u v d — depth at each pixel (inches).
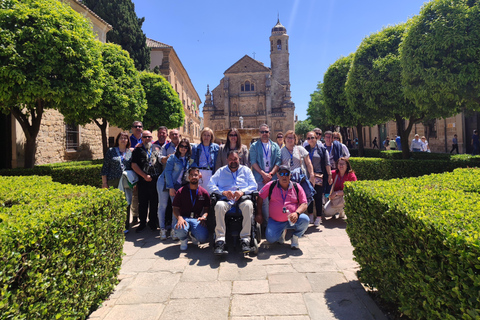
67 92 311.9
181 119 816.3
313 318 102.3
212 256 164.7
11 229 72.2
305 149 222.1
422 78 301.6
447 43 277.9
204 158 207.3
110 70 486.9
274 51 2246.6
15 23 285.4
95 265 108.3
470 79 272.1
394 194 111.0
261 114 2055.9
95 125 697.6
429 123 858.8
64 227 87.7
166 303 114.7
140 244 191.3
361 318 101.7
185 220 175.8
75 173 334.3
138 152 215.3
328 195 242.7
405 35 328.8
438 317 72.6
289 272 140.3
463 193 112.7
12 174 313.9
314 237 198.2
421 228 79.2
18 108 349.1
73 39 314.3
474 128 708.7
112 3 848.9
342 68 634.2
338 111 646.5
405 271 88.3
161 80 762.8
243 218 164.1
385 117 460.4
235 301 114.7
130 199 217.5
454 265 67.2
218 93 2137.1
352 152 733.9
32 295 73.7
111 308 112.0
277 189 172.6
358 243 123.9
